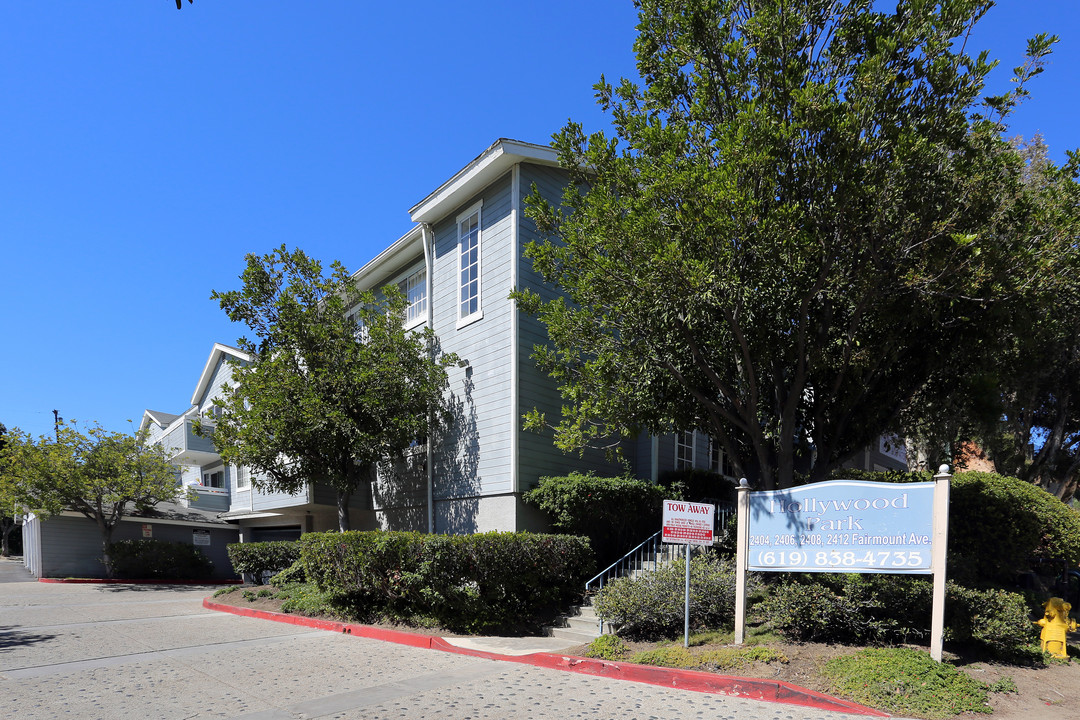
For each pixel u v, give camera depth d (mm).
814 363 9672
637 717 5961
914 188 8211
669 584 9008
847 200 8047
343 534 11711
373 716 5996
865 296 8648
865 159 8367
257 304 14875
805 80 8711
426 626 10609
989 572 10461
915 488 7254
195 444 27891
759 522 8117
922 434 12492
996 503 10336
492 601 10711
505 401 13438
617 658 8180
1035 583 12078
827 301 9344
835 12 8828
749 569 8109
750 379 9172
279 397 14133
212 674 7715
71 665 8234
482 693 6820
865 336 9812
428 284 16281
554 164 14180
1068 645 9000
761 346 9359
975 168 8172
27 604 15391
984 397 10633
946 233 8148
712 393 10422
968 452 17156
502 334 13734
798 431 11250
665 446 15703
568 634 10203
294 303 14648
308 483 15695
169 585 22922
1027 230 8086
